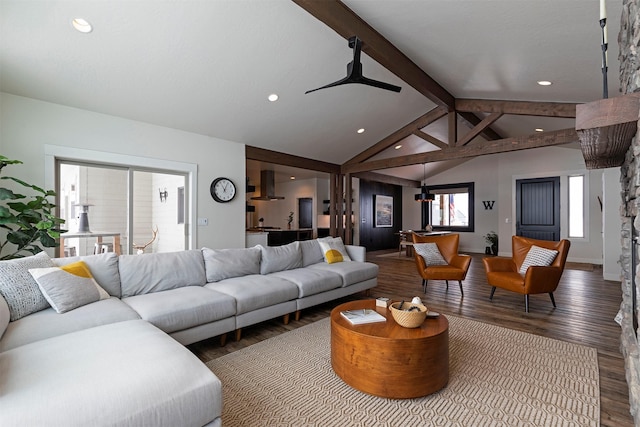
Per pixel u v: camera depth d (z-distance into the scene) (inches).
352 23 119.0
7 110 131.9
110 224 164.6
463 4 103.4
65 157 146.0
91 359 58.9
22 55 116.4
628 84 76.4
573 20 99.6
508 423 69.2
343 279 155.4
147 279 115.7
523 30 111.6
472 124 250.8
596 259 286.4
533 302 163.8
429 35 129.0
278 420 70.6
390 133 258.2
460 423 69.2
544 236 315.9
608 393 80.6
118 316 86.5
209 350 107.3
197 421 54.8
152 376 54.5
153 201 179.0
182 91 153.2
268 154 233.5
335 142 248.8
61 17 105.5
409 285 203.8
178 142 183.8
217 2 110.8
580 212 298.4
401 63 148.6
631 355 74.5
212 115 177.6
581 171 294.5
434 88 182.7
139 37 118.7
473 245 387.2
